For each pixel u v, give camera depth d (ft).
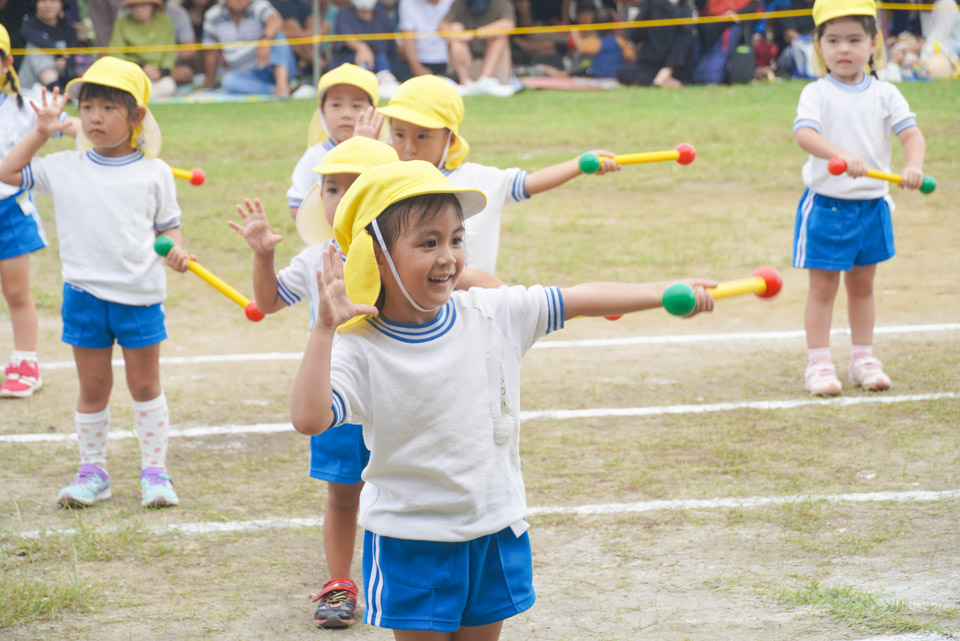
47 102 28.09
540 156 77.05
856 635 21.06
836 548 25.07
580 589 23.44
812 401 35.70
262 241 22.17
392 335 16.44
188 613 22.77
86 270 27.86
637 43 114.73
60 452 32.42
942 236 58.29
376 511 16.87
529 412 35.24
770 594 22.85
